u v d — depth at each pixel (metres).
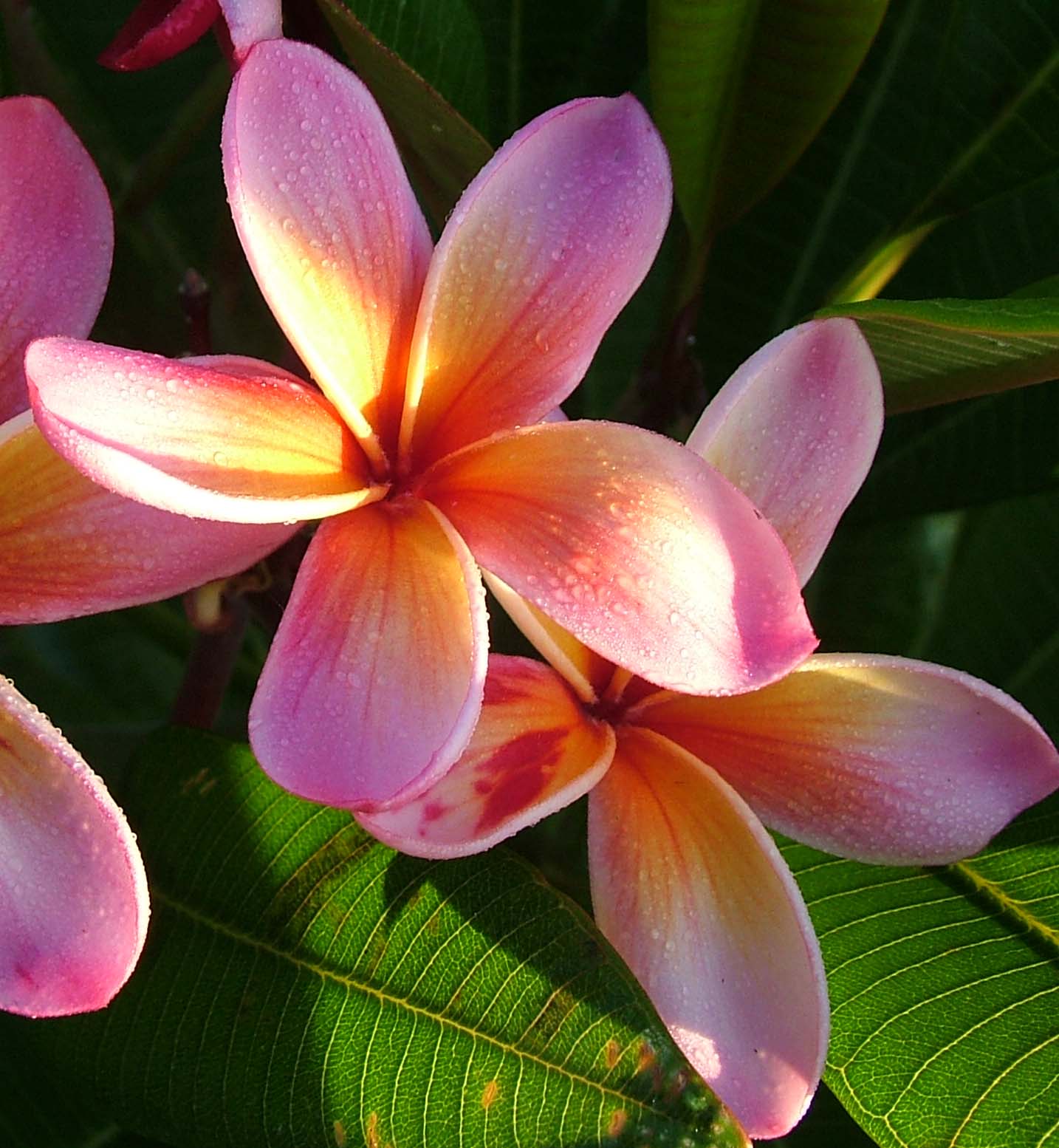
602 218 0.33
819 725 0.35
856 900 0.37
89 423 0.30
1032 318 0.34
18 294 0.34
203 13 0.34
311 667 0.31
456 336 0.33
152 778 0.36
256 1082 0.34
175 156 0.41
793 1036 0.34
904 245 0.41
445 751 0.31
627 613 0.32
